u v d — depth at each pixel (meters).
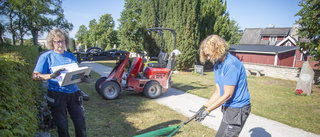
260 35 39.00
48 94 2.25
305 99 7.00
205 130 3.89
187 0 12.33
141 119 4.40
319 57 8.61
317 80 11.10
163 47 13.75
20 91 2.16
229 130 2.19
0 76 1.77
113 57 5.92
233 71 2.03
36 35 21.34
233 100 2.19
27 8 15.14
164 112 4.93
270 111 5.39
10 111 1.58
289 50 18.45
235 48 22.02
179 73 13.16
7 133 1.31
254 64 15.33
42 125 3.24
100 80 6.31
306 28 8.52
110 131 3.68
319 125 4.45
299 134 3.98
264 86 9.72
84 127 2.48
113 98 5.87
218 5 16.83
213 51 2.03
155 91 6.36
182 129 3.88
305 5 8.27
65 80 2.05
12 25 13.48
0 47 4.37
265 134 3.92
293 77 12.42
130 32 18.36
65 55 2.35
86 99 5.50
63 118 2.28
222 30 16.41
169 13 13.06
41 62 2.12
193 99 6.44
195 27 13.01
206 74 13.80
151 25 13.85
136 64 6.38
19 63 2.86
